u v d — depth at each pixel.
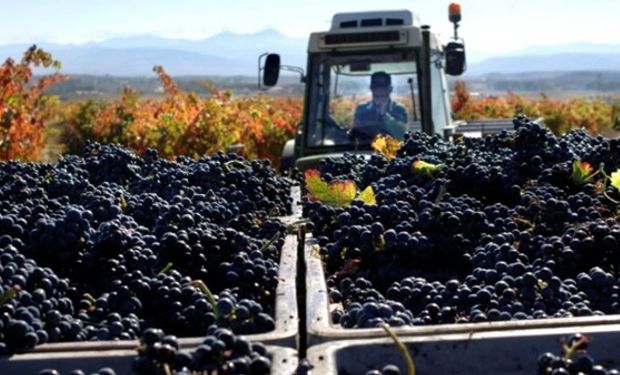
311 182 4.32
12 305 2.57
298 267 3.66
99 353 2.42
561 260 3.29
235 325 2.69
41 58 15.60
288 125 21.06
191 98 23.20
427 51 11.49
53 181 4.45
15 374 2.38
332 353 2.41
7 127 13.78
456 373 2.46
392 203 4.04
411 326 2.58
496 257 3.30
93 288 3.14
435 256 3.57
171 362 2.10
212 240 3.31
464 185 4.29
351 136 11.40
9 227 3.28
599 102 46.44
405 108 11.42
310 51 11.49
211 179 4.69
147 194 4.13
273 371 2.31
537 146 4.49
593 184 4.22
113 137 22.86
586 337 2.31
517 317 2.74
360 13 11.77
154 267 3.20
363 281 3.28
